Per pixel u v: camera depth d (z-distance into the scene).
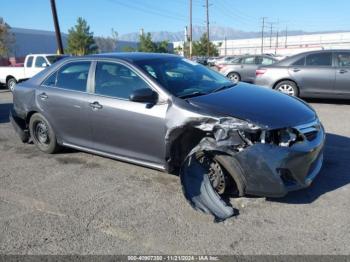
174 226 3.62
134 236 3.48
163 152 4.38
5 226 3.75
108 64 5.02
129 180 4.80
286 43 96.31
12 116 6.41
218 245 3.28
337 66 9.55
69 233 3.57
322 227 3.51
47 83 5.77
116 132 4.80
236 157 3.77
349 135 6.54
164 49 65.12
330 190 4.27
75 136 5.42
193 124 4.02
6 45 50.12
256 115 3.83
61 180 4.91
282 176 3.79
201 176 4.11
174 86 4.48
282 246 3.23
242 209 3.88
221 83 4.98
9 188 4.71
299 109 4.21
